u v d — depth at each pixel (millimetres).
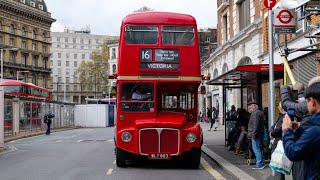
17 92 38750
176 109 13789
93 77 121875
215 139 24031
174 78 13508
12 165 14281
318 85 3850
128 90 13484
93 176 11734
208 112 45438
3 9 89312
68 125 52688
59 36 164125
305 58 19125
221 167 13352
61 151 19109
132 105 13391
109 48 121938
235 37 31969
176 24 13719
